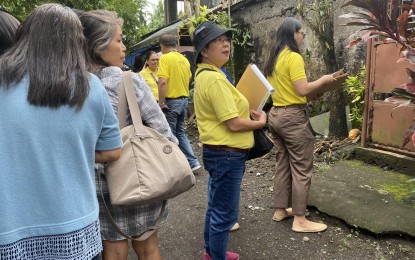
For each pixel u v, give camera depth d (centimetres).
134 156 167
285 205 320
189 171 178
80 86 128
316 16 514
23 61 125
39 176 123
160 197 170
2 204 119
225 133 221
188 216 347
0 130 119
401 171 391
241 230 315
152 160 169
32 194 124
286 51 285
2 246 120
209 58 226
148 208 183
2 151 119
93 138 134
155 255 203
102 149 146
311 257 272
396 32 223
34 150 121
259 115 234
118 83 180
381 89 408
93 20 179
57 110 124
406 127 389
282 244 290
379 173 392
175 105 456
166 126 189
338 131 515
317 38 518
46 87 121
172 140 191
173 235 312
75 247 128
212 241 232
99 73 179
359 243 285
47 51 126
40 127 122
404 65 378
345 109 508
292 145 294
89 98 131
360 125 480
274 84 295
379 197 335
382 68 404
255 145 247
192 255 281
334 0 512
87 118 130
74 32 134
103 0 930
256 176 441
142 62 1138
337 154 460
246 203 368
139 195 162
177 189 176
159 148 174
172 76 450
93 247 137
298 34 288
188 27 779
